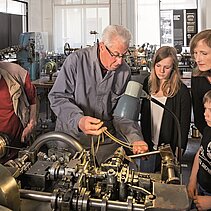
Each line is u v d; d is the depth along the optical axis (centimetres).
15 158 134
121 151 126
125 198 99
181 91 221
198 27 820
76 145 133
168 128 216
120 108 125
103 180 105
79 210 93
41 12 894
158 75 219
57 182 108
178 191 96
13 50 583
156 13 845
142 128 219
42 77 530
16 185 94
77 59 179
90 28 893
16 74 233
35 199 100
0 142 137
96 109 182
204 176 184
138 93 126
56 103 177
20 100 230
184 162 306
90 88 180
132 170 112
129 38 160
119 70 180
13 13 798
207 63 198
